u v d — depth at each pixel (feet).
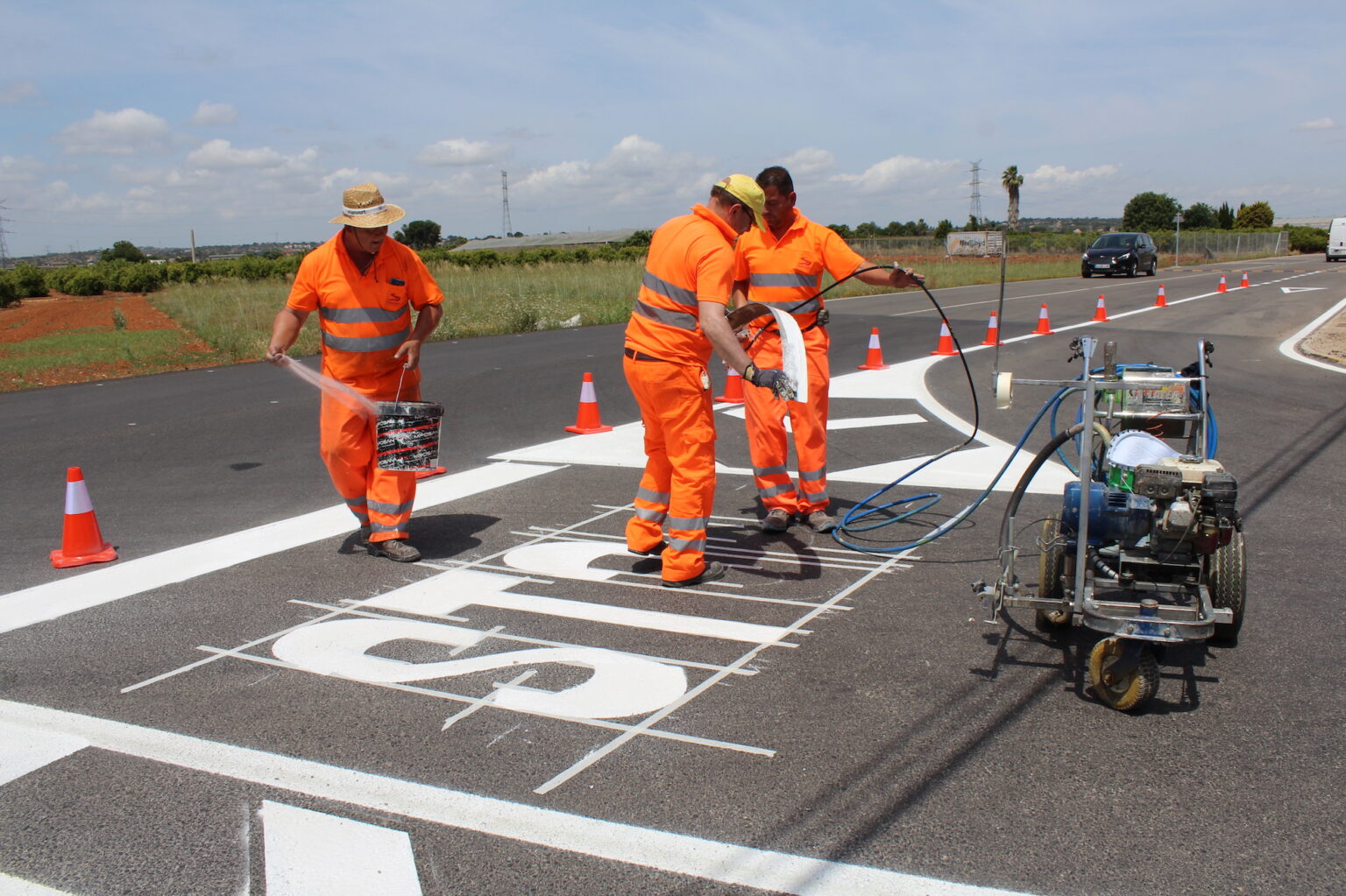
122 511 22.24
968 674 12.85
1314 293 89.20
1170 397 13.70
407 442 17.11
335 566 17.84
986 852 8.94
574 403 36.81
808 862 8.84
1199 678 12.60
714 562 17.42
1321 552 17.51
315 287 17.13
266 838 9.33
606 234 389.80
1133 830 9.28
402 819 9.62
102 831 9.49
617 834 9.31
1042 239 173.68
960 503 21.53
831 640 14.03
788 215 18.95
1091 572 12.47
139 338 70.74
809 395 19.10
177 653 13.91
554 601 15.83
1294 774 10.27
